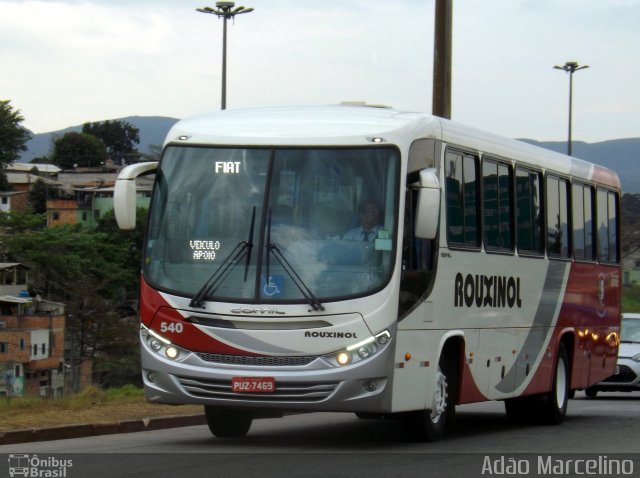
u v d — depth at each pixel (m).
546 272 18.58
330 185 13.23
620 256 23.11
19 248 95.06
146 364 13.38
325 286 12.92
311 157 13.34
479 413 22.30
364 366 12.80
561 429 17.98
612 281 22.52
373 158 13.30
